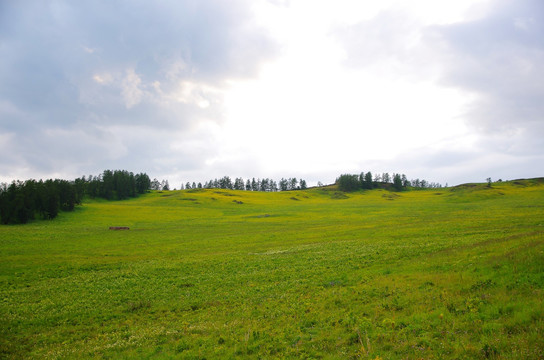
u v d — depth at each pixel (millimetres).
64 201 122625
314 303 20312
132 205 161250
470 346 10914
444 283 19375
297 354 13156
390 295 19391
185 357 14211
